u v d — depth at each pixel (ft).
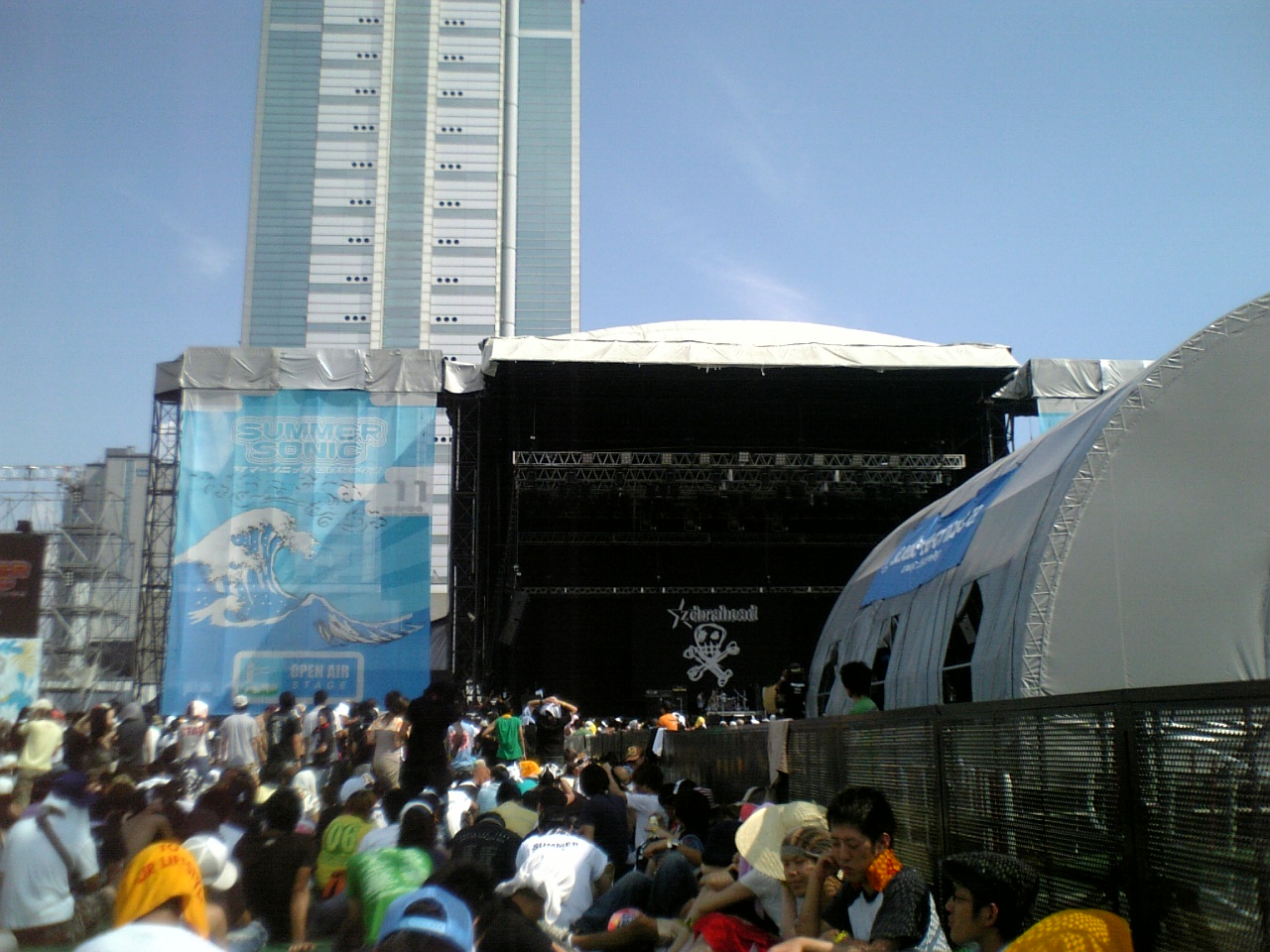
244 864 23.93
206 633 97.50
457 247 402.52
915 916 14.52
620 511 135.54
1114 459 33.63
